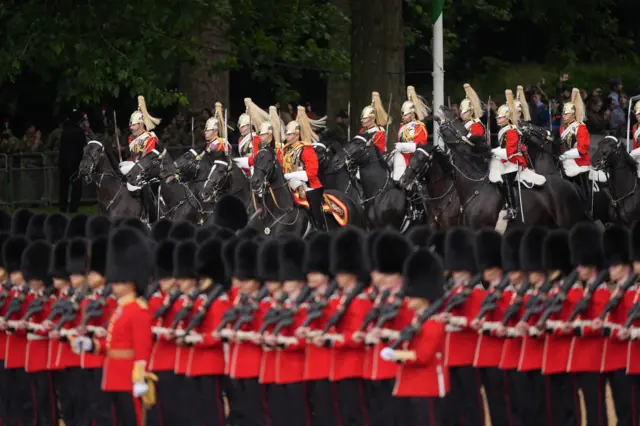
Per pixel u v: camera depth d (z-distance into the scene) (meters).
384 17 132.62
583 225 64.12
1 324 68.25
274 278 63.84
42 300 67.62
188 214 108.94
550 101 139.88
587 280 64.00
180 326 63.84
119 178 114.44
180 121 158.50
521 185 99.94
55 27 130.38
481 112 105.62
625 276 63.84
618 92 157.50
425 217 103.62
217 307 63.88
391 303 58.25
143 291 60.00
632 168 107.62
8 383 69.06
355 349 60.62
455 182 100.44
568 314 63.03
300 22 159.50
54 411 68.31
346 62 169.38
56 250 67.75
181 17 130.25
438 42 131.62
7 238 74.75
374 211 105.31
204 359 63.75
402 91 134.00
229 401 66.44
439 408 57.19
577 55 194.00
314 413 62.81
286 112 141.62
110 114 184.75
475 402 64.25
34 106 190.75
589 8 138.25
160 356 64.25
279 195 96.00
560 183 101.88
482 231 65.69
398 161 104.94
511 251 65.25
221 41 165.38
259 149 98.50
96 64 135.75
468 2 150.12
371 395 61.00
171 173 109.44
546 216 100.31
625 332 61.62
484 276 65.50
